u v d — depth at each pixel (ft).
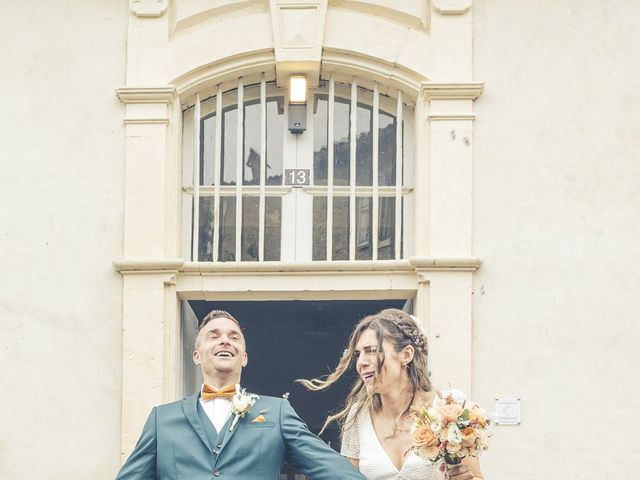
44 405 21.48
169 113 22.33
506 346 21.30
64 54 22.53
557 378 21.18
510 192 21.77
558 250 21.58
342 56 22.48
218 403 15.52
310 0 22.45
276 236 22.63
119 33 22.59
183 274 21.97
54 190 22.12
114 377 21.56
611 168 21.80
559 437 21.03
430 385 15.67
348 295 22.09
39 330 21.70
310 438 15.16
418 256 21.63
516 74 22.13
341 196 22.67
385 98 22.90
